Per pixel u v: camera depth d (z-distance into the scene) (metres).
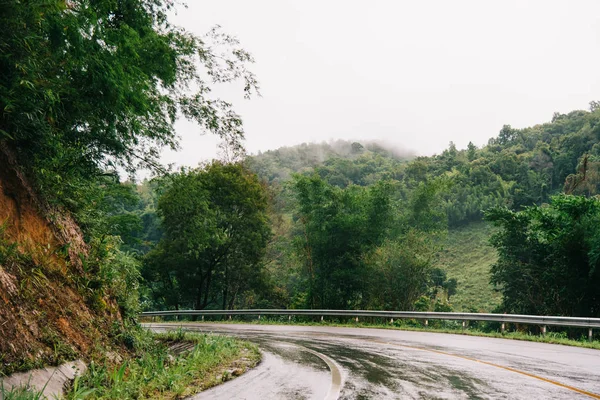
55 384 5.43
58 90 7.13
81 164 9.41
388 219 35.62
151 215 61.72
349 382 7.15
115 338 8.25
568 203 25.61
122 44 8.81
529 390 6.36
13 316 5.59
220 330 21.69
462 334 18.38
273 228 53.03
